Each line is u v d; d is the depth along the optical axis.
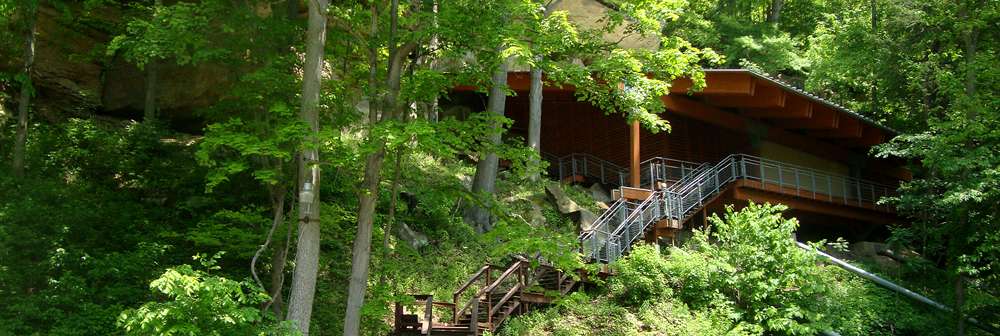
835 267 18.39
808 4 37.66
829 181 24.09
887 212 25.97
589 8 25.91
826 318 15.80
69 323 10.52
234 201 13.89
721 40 33.59
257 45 12.34
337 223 13.93
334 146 11.44
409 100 11.72
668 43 12.34
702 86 12.50
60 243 11.80
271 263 14.19
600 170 24.27
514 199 20.25
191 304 8.66
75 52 18.55
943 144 17.47
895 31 24.05
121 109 18.86
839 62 26.06
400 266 15.31
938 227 18.73
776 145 25.42
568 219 20.11
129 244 12.84
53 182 13.39
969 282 17.69
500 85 11.84
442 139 10.57
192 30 11.75
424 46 12.18
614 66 11.53
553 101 26.03
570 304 14.70
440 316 14.73
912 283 18.88
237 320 8.95
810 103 22.73
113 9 19.02
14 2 15.03
